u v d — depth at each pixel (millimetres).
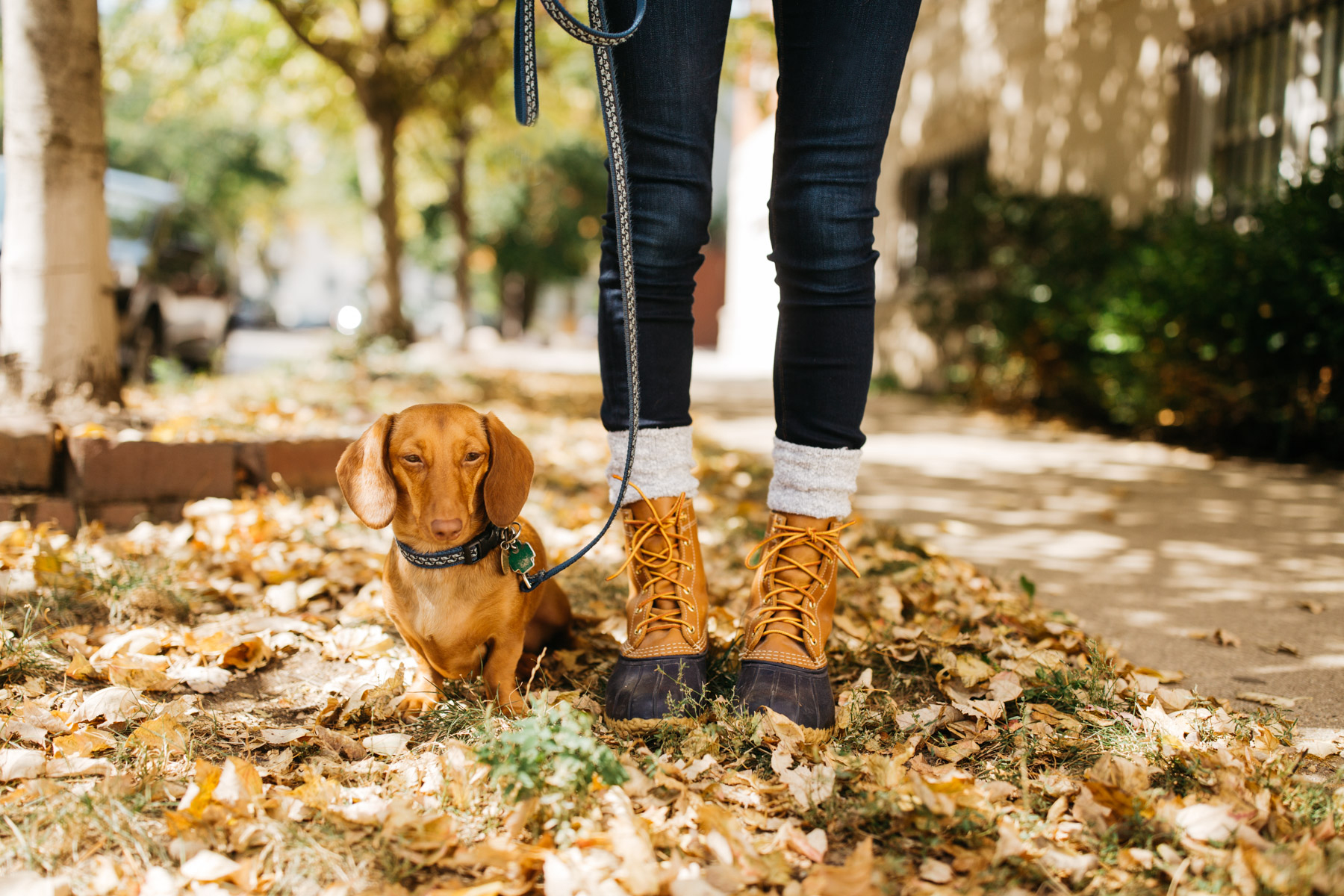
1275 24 6547
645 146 1945
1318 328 5176
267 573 3010
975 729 1994
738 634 2291
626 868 1398
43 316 3879
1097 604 3006
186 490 3574
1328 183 5055
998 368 8469
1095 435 7340
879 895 1351
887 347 12320
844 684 2266
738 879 1416
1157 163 7633
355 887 1406
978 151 10625
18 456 3389
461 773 1667
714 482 4840
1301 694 2264
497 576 1981
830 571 2037
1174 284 5840
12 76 3855
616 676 1994
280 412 5070
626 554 2078
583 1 11148
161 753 1774
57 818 1500
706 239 2059
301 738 1905
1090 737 1914
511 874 1435
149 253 7871
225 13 11719
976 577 3250
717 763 1788
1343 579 3281
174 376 6020
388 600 2025
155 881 1370
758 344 18594
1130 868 1474
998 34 9992
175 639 2432
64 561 2875
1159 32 7605
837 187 1910
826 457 1998
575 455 5555
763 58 11211
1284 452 5832
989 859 1474
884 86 1895
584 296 49906
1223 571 3395
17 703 2016
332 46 10367
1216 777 1679
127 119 26969
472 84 11586
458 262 18391
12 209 3883
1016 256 8070
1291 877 1360
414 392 7609
